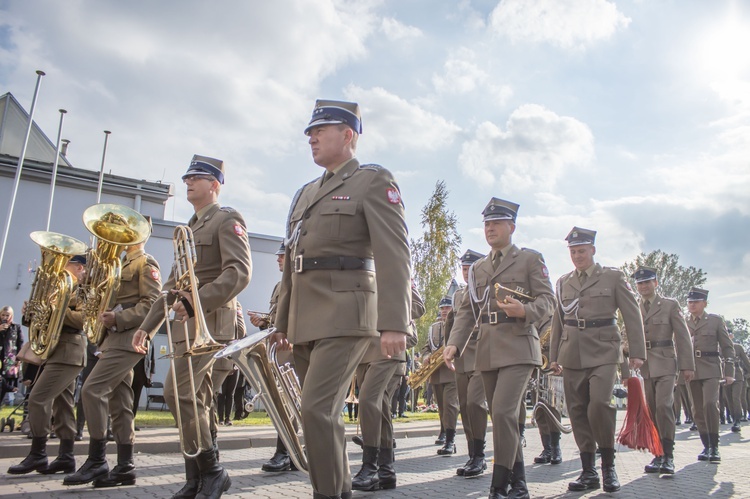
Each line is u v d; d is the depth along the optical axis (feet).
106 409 18.56
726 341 36.70
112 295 18.69
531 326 19.12
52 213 65.98
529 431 47.34
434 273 107.34
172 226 66.90
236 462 25.73
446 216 110.93
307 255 12.05
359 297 11.66
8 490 17.43
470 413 24.39
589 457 21.72
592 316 22.58
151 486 18.80
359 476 20.25
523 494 18.11
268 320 23.30
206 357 15.81
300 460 13.33
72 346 20.40
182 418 15.21
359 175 12.42
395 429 41.14
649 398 28.27
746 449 36.55
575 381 22.33
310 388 11.16
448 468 26.13
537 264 19.92
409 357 57.31
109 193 68.90
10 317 35.22
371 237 11.74
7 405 46.80
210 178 17.16
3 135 73.51
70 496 16.89
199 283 16.21
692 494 20.54
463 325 21.01
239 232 16.16
